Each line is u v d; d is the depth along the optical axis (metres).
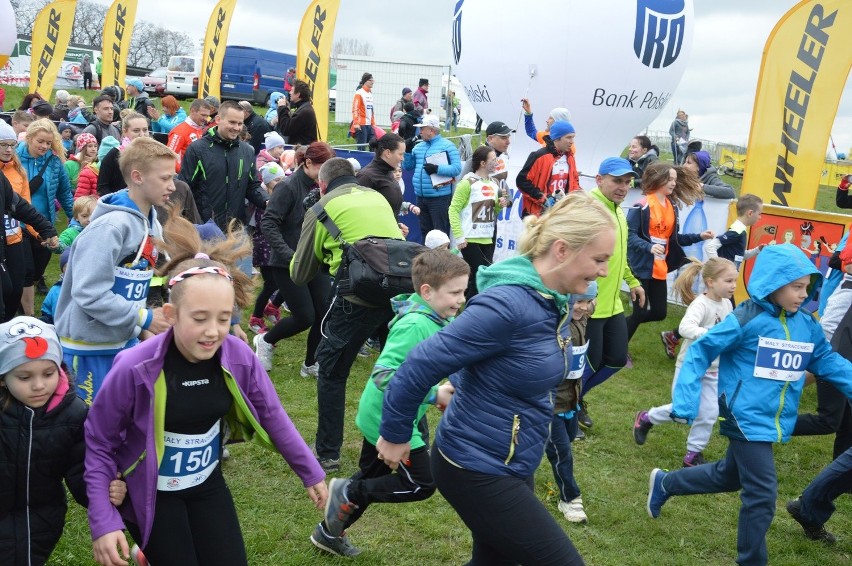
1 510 2.87
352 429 5.80
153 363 2.72
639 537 4.66
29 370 2.75
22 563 2.90
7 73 34.84
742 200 8.14
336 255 5.00
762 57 9.65
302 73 14.84
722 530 4.84
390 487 3.69
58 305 4.00
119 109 15.52
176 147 9.14
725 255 8.16
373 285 4.54
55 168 7.66
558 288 2.78
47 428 2.85
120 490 2.81
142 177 3.99
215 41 17.41
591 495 5.12
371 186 6.45
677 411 4.10
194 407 2.82
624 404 7.03
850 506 5.36
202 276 2.70
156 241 3.84
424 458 3.68
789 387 4.09
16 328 2.76
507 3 12.82
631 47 12.23
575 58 12.35
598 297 5.72
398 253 4.62
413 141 14.47
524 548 2.75
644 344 9.10
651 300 7.64
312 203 6.02
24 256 6.62
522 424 2.77
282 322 6.54
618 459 5.81
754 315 4.07
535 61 12.59
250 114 13.56
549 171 8.75
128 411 2.75
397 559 4.10
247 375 2.95
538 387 2.74
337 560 4.00
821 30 9.25
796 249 4.05
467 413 2.80
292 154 10.34
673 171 7.43
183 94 36.34
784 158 9.58
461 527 4.50
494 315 2.66
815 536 4.79
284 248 6.16
